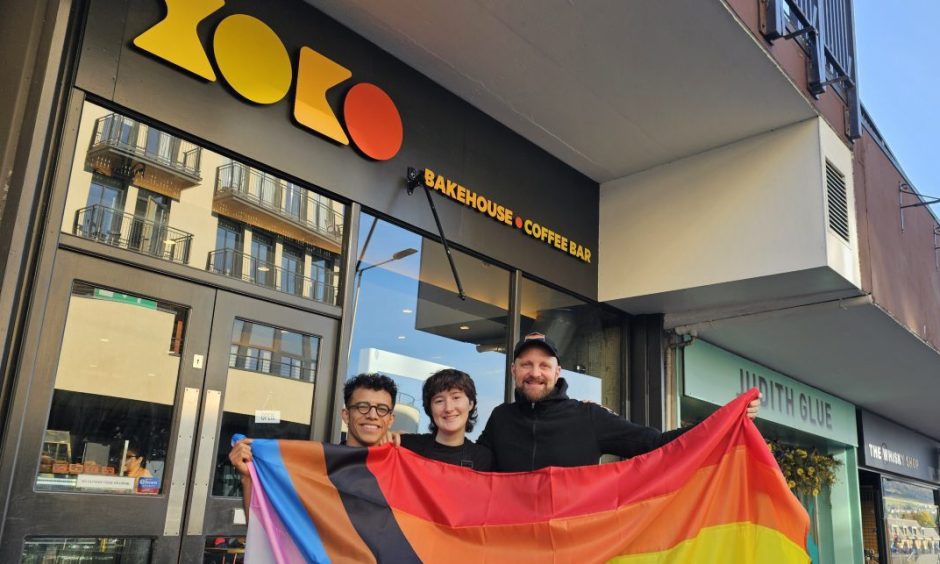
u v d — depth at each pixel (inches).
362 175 187.3
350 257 181.8
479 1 176.4
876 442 483.5
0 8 138.3
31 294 128.3
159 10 152.3
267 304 164.7
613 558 125.6
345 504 122.2
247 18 166.2
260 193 167.0
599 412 142.6
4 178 126.6
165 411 144.7
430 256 205.3
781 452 421.4
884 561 483.8
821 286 235.6
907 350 318.0
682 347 281.3
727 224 235.5
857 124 242.2
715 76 202.7
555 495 129.6
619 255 257.6
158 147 150.6
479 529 127.1
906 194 301.6
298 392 167.8
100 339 137.4
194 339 150.9
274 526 116.8
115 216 142.2
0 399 122.7
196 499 145.6
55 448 129.0
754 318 259.9
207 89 158.2
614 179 265.3
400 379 193.2
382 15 183.5
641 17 180.2
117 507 134.5
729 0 181.0
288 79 172.9
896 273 275.7
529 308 235.9
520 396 142.9
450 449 140.1
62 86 136.5
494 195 223.6
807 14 222.4
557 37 188.4
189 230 153.2
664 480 131.2
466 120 218.4
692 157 246.8
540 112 222.5
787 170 226.4
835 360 340.8
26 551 124.0
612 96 213.0
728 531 127.9
